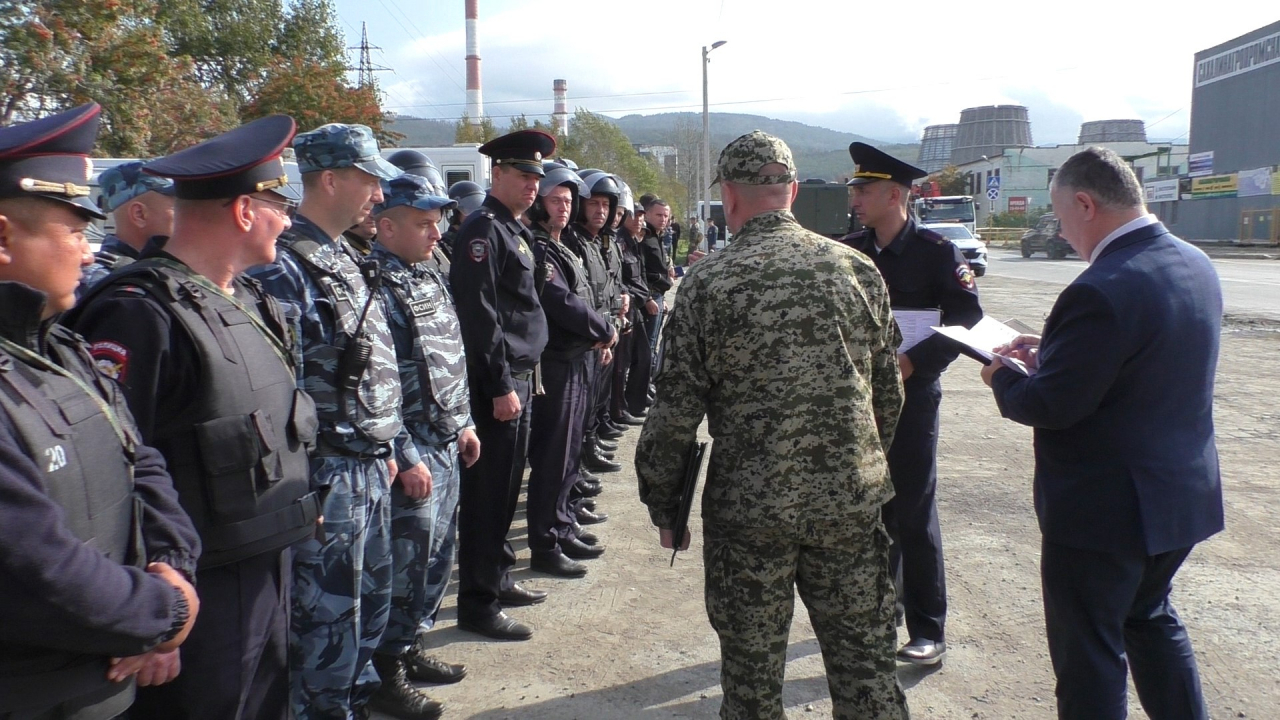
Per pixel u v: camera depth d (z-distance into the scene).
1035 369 2.59
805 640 3.68
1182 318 2.25
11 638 1.37
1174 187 41.53
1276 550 4.48
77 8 14.73
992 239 53.88
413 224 2.97
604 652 3.56
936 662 3.41
